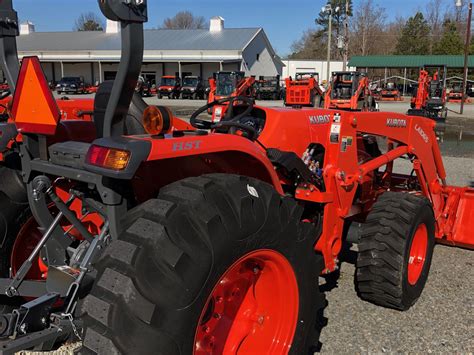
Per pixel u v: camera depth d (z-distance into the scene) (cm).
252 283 257
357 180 361
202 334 238
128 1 186
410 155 450
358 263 363
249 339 258
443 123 1891
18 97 245
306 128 341
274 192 237
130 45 192
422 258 392
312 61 5978
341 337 333
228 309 256
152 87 4634
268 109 336
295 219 248
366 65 5391
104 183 212
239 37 5131
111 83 244
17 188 288
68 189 288
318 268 272
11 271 294
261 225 222
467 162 1089
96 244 228
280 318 258
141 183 250
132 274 186
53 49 5178
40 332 218
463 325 352
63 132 277
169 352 188
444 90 2408
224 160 257
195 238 197
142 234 194
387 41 7869
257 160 249
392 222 355
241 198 216
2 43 247
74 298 223
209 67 5050
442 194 498
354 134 360
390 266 350
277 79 4147
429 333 340
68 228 295
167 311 186
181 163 248
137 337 182
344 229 401
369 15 7531
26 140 247
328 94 2297
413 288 370
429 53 7356
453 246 520
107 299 185
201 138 217
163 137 210
